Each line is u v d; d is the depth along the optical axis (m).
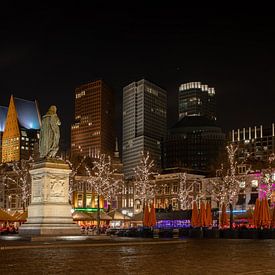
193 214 65.94
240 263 22.81
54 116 43.78
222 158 130.12
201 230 64.12
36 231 40.41
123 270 19.33
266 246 38.78
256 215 60.56
